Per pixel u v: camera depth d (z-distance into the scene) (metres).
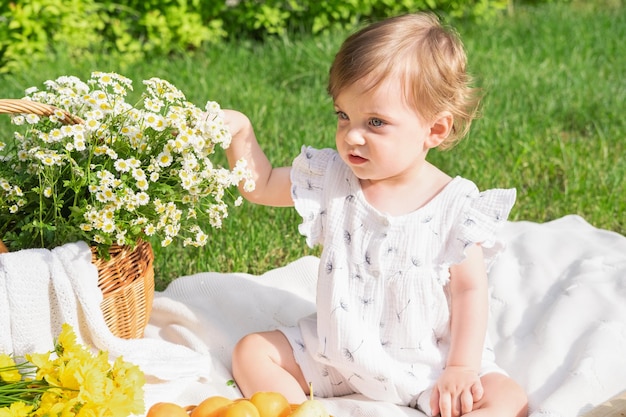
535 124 4.34
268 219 3.42
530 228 3.28
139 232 2.26
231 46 5.55
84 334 2.28
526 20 6.27
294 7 5.63
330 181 2.40
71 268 2.16
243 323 2.75
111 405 1.85
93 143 2.21
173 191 2.25
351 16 5.92
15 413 1.78
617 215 3.53
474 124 4.23
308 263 3.02
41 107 2.17
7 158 2.41
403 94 2.18
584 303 2.70
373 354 2.26
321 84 4.87
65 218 2.28
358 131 2.21
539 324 2.64
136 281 2.38
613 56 5.46
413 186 2.34
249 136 2.47
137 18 5.65
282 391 2.32
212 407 1.98
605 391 2.36
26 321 2.13
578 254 3.04
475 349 2.28
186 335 2.60
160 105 2.22
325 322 2.31
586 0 7.03
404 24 2.26
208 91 4.67
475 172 3.79
